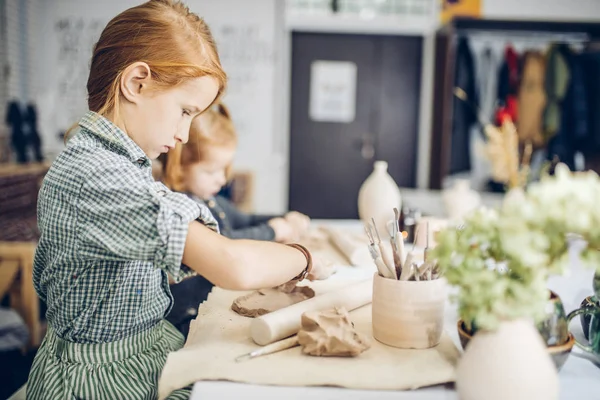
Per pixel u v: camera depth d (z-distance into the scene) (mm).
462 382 586
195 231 708
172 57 782
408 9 4188
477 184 4188
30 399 871
